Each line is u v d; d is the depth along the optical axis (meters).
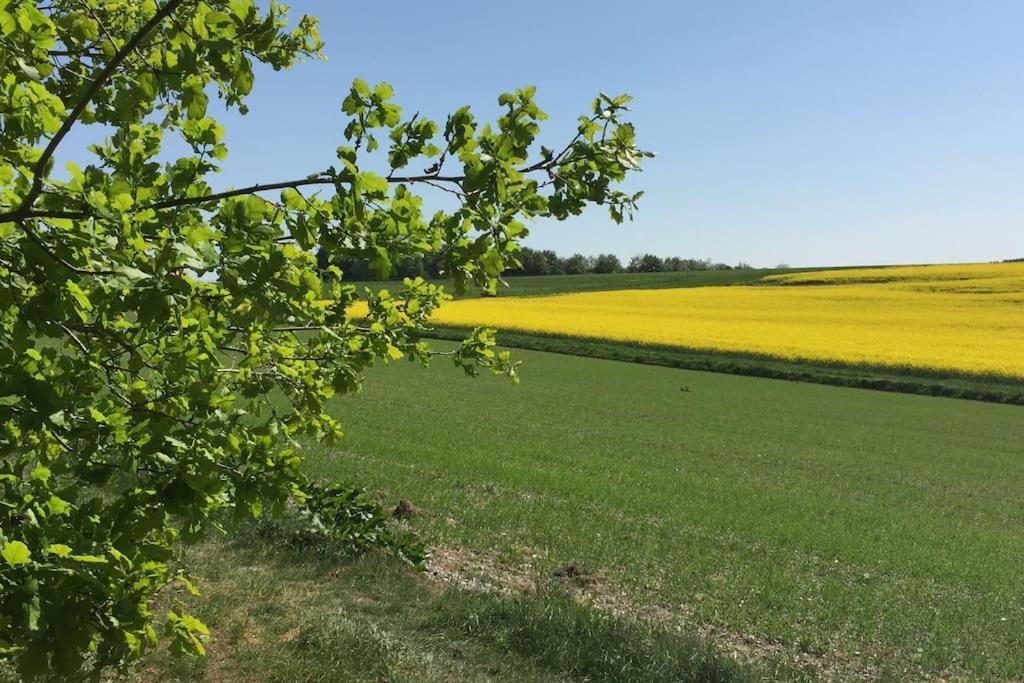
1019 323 43.94
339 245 2.11
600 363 35.91
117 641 2.09
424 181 2.25
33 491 2.10
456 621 6.02
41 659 1.88
